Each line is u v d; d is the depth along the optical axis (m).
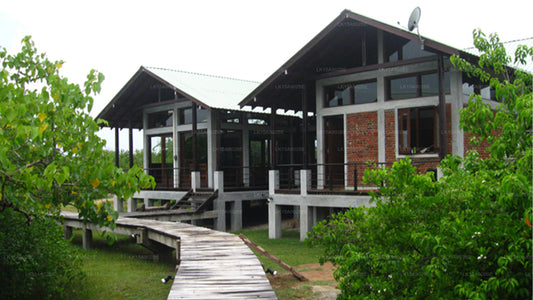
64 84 6.07
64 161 5.98
